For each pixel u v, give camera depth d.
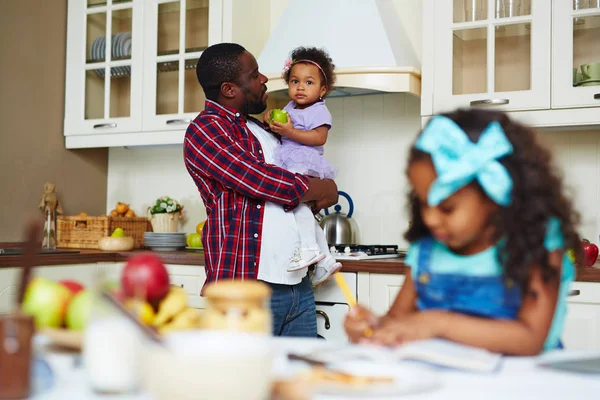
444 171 0.98
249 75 2.16
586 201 2.65
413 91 2.64
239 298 0.81
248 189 2.01
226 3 2.94
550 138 2.71
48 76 3.26
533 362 0.94
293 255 2.06
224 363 0.64
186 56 3.03
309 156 2.30
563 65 2.42
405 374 0.84
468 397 0.75
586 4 2.40
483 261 1.14
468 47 2.57
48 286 0.96
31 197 3.17
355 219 3.03
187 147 2.08
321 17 2.80
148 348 0.68
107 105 3.21
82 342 0.91
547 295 1.03
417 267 1.23
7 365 0.73
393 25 2.84
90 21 3.29
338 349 0.99
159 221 3.19
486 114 1.09
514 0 2.50
